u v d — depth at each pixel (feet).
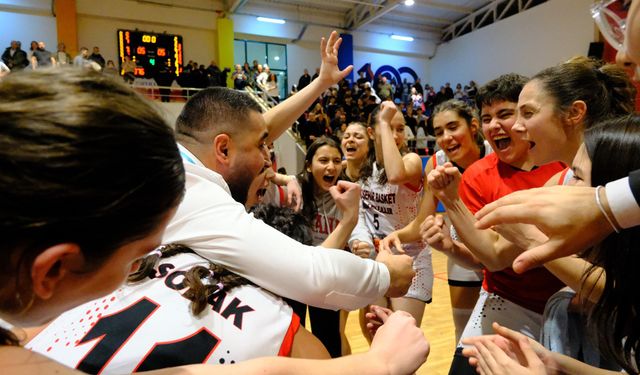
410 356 1.76
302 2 37.45
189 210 2.19
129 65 29.86
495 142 4.07
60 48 27.30
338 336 5.68
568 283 2.69
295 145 28.37
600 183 2.00
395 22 42.24
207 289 1.91
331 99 34.73
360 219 6.18
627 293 1.94
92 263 1.09
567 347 2.80
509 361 2.27
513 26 36.01
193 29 35.04
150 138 1.08
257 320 1.90
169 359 1.68
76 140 0.94
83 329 1.80
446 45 43.47
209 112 2.81
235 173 2.91
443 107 5.68
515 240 2.81
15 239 0.96
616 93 3.16
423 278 5.99
